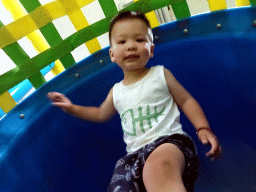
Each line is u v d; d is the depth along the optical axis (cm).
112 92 74
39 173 67
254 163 67
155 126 60
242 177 69
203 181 75
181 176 48
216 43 69
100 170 77
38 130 71
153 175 48
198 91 76
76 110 74
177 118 63
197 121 61
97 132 80
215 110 74
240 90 69
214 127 75
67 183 71
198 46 72
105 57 80
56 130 74
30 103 74
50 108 75
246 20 66
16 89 85
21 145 67
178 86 66
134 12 69
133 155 58
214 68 72
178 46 74
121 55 64
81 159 76
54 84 78
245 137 69
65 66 81
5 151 64
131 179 53
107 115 76
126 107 66
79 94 78
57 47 77
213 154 52
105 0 75
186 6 73
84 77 79
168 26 75
